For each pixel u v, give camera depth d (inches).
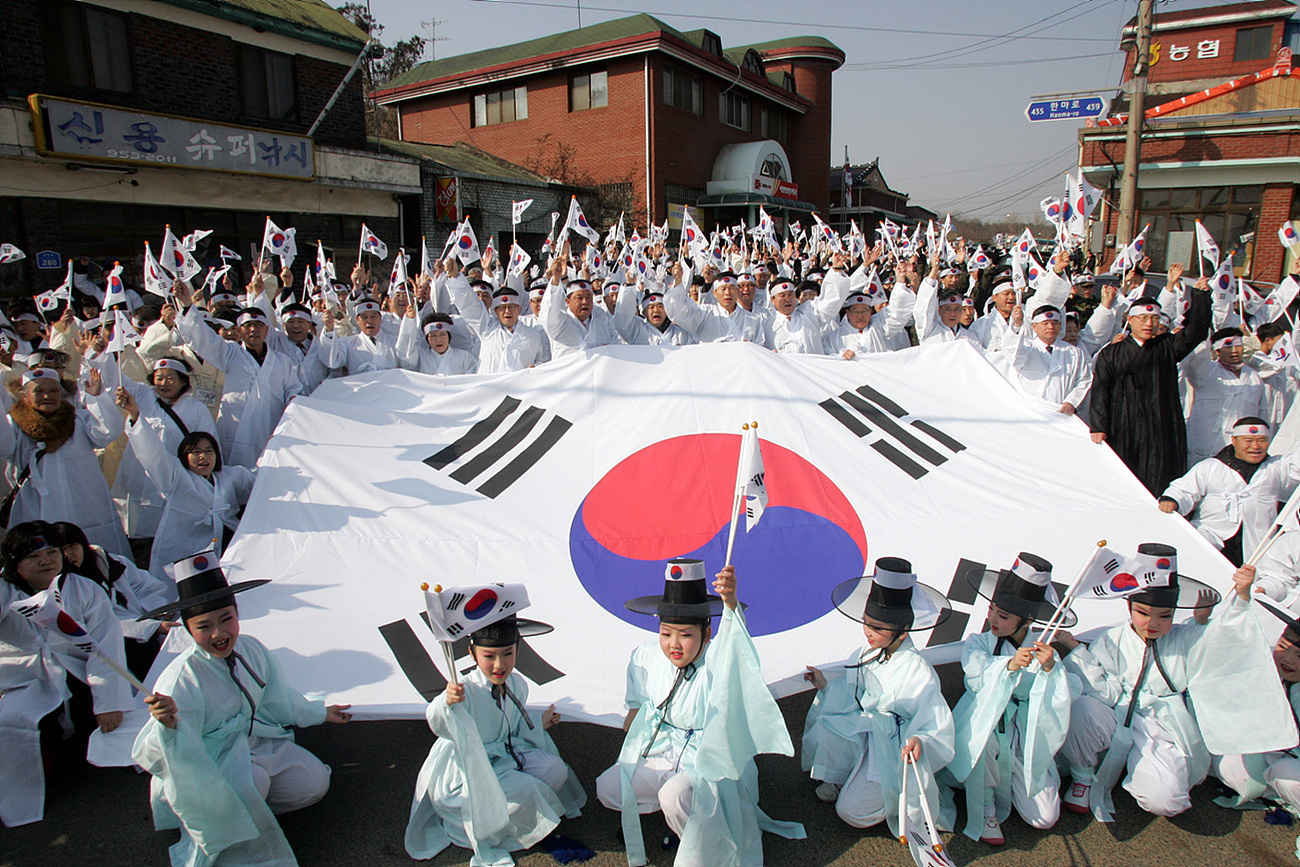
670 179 1020.5
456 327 312.8
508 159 1069.1
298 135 614.5
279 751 140.5
